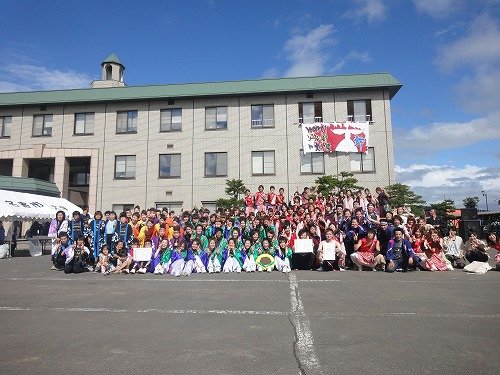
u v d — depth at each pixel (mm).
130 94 25984
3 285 7645
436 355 3430
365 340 3869
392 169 23250
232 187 21750
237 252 9930
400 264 9617
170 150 25266
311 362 3281
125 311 5238
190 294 6527
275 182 24094
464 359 3332
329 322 4566
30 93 27562
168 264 9406
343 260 10039
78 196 27797
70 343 3850
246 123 24859
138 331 4266
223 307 5449
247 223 10867
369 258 9797
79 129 26203
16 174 26000
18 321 4730
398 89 24047
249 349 3629
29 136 26375
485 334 4059
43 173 28438
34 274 9461
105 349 3660
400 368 3135
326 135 23766
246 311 5172
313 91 24297
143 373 3078
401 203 20938
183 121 25391
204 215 11367
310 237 10523
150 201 24984
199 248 9820
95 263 10305
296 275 9000
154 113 25719
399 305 5496
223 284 7645
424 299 5934
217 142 24953
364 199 13477
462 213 16562
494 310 5160
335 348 3635
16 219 15383
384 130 23672
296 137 24328
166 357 3434
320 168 23906
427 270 9742
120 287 7340
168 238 9984
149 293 6652
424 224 10289
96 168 25594
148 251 9742
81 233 10453
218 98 25328
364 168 23594
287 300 5922
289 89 24266
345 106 24109
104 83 31109
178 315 4984
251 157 24562
